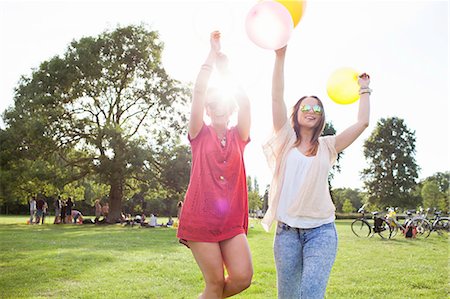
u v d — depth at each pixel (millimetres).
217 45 3271
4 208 47312
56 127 27219
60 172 26812
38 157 27672
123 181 27953
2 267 6926
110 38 29094
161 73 29344
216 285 3092
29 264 7230
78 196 37812
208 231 3043
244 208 3221
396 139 56219
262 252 9570
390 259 8852
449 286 5992
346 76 3900
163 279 6062
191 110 3197
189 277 6191
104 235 14398
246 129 3352
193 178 3146
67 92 28484
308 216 3385
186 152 29234
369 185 56656
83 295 5047
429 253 10055
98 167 27250
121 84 29641
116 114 29906
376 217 16266
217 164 3104
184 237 3090
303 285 3158
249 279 3092
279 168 3576
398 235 17203
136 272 6582
